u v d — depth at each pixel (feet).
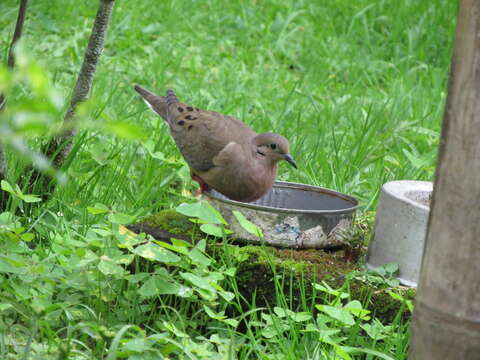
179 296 23.50
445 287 16.14
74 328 20.35
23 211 27.53
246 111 47.34
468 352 16.19
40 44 52.70
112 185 32.50
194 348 20.29
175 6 63.00
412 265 23.77
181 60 55.42
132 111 42.98
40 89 9.44
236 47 60.95
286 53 60.23
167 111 34.27
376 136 43.68
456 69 15.17
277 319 22.25
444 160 15.66
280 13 67.41
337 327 22.79
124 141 36.99
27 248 24.54
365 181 37.63
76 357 19.89
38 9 57.72
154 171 35.04
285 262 24.54
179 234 27.04
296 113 46.34
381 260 24.50
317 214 25.23
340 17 67.87
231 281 23.48
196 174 31.91
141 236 22.91
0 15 55.62
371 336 21.70
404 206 23.76
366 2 69.05
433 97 53.52
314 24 66.08
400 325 23.07
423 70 60.90
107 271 21.67
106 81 47.37
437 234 16.08
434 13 66.59
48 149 28.07
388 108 51.24
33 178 28.19
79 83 26.84
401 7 67.46
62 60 51.19
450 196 15.65
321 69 58.44
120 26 57.77
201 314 24.09
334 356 20.51
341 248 26.71
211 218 22.58
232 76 53.78
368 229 29.17
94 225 27.14
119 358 20.17
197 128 30.99
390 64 59.41
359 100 52.16
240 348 21.93
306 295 23.88
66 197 30.22
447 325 16.29
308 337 22.47
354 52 61.21
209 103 47.73
